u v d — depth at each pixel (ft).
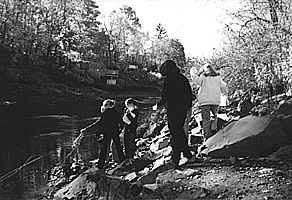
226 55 43.14
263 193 17.94
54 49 219.00
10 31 195.52
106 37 282.97
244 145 24.39
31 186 30.60
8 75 170.30
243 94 39.63
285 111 26.50
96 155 43.34
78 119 88.84
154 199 19.49
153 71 333.62
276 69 36.22
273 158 23.16
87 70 236.02
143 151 38.83
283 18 35.70
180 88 23.32
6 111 111.55
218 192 18.90
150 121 61.05
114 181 21.12
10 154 45.93
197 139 31.78
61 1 227.40
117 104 144.77
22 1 200.64
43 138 59.06
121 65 304.50
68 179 30.96
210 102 28.17
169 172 22.95
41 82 180.34
